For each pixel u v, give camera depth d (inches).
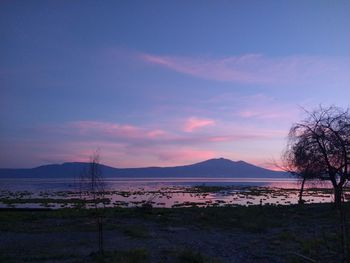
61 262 719.1
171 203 2588.6
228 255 821.2
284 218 1440.7
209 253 837.2
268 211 1667.1
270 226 1252.5
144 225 1275.8
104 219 1413.6
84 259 741.3
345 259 492.4
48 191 4618.6
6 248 864.3
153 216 1518.2
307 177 1610.5
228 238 1037.8
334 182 1302.9
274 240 997.2
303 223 1305.4
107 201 2571.4
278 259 780.6
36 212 1723.7
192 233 1120.8
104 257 746.2
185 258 754.2
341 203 530.9
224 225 1285.7
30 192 4382.4
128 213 1601.9
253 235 1092.5
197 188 5236.2
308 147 1540.4
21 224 1285.7
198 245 930.1
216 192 4195.4
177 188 5324.8
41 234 1075.3
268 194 3764.8
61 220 1398.9
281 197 3299.7
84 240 975.0
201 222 1357.0
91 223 1306.6
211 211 1695.4
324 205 1843.0
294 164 1647.4
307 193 3964.1
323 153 1326.3
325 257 760.3
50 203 2605.8
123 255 760.3
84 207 2132.1
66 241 960.9
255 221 1354.6
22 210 1915.6
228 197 3314.5
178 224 1305.4
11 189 5295.3
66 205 2423.7
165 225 1278.3
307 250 826.2
